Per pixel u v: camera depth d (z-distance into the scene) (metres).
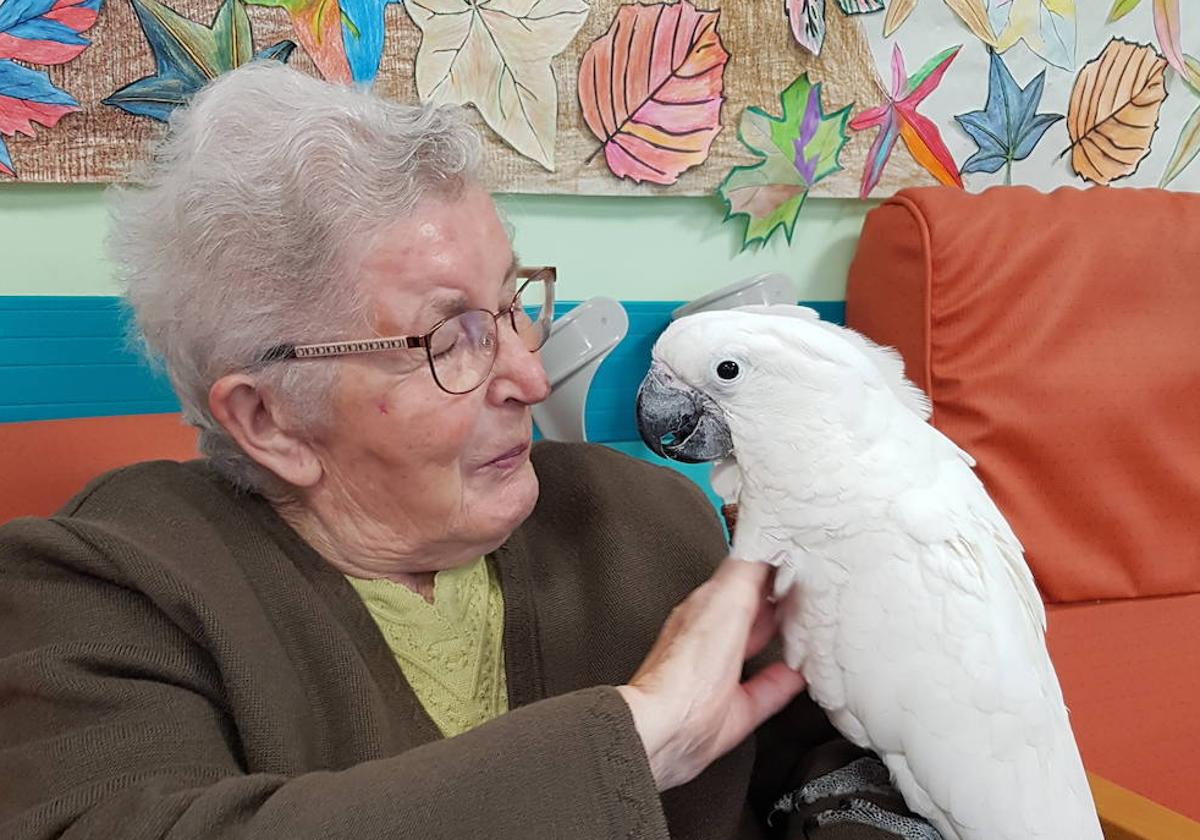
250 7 1.23
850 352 0.79
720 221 1.59
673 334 0.84
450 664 0.78
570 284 1.52
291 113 0.68
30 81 1.15
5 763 0.58
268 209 0.67
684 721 0.61
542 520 0.91
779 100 1.54
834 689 0.79
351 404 0.70
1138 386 1.55
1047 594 1.56
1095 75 1.77
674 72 1.46
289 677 0.66
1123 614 1.54
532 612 0.83
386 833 0.49
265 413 0.73
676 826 0.82
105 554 0.62
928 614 0.75
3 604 0.64
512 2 1.35
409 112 0.72
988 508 0.84
